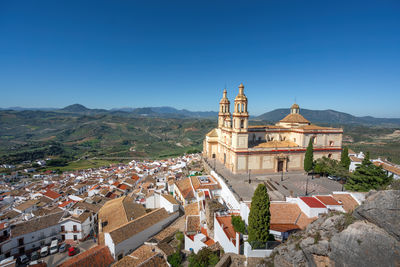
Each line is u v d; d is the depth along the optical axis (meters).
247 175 59.16
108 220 49.81
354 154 90.75
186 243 37.09
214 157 83.69
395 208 17.31
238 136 59.56
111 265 35.81
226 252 30.08
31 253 44.84
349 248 18.30
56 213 53.03
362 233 18.03
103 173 128.38
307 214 32.38
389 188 21.20
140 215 50.75
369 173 40.47
